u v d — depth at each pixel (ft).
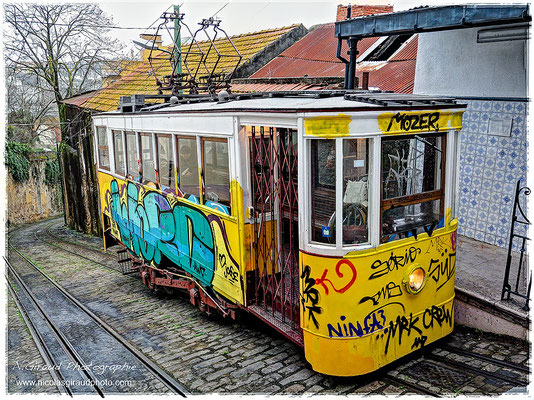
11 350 22.57
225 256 20.03
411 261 16.44
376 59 36.73
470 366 16.46
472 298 18.72
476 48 24.32
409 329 16.71
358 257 15.20
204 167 20.86
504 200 23.71
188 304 27.45
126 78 62.13
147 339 22.29
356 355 15.66
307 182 15.39
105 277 37.01
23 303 31.55
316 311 15.84
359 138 14.87
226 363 18.83
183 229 23.57
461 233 26.09
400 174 16.11
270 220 18.83
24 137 90.12
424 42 27.37
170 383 17.44
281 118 15.96
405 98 16.92
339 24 27.07
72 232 71.72
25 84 89.45
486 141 24.34
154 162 25.80
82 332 24.25
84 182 66.54
